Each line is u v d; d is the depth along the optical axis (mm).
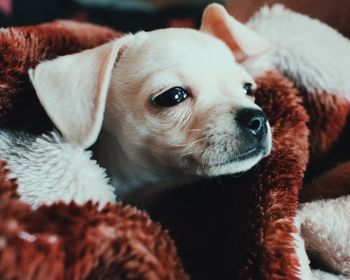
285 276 208
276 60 333
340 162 331
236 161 244
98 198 227
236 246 222
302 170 255
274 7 362
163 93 258
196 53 268
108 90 277
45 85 251
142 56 271
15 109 271
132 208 190
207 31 317
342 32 375
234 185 250
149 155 271
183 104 259
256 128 244
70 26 336
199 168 252
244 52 303
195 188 274
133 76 270
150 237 175
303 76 331
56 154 233
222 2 681
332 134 335
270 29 341
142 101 263
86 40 317
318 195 292
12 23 696
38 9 756
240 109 249
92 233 162
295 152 258
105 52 258
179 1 824
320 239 252
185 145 253
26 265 142
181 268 182
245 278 210
